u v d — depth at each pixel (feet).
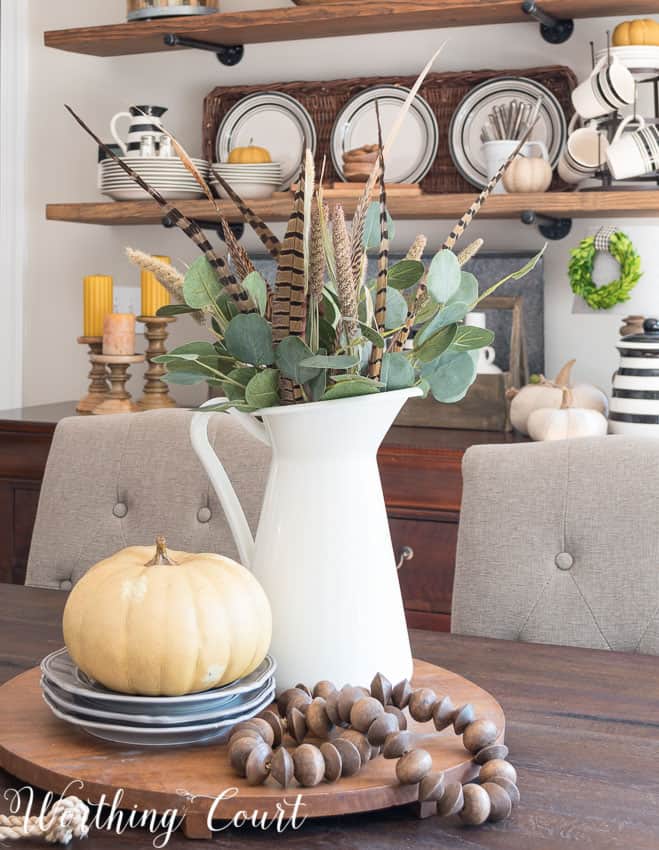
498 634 4.45
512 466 4.58
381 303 2.95
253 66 9.43
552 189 8.52
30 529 8.18
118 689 2.71
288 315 2.90
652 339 7.32
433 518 7.23
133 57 9.85
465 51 8.83
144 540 5.08
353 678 3.02
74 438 5.29
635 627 4.25
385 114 8.94
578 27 8.50
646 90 8.30
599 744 2.94
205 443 3.29
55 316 10.27
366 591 3.04
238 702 2.82
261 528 3.12
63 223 10.18
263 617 2.83
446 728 2.89
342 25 8.63
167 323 9.02
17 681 3.22
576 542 4.41
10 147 10.23
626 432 7.35
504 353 8.73
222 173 8.73
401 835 2.42
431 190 8.90
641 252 8.22
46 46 9.30
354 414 2.96
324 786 2.48
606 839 2.39
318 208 2.80
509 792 2.50
